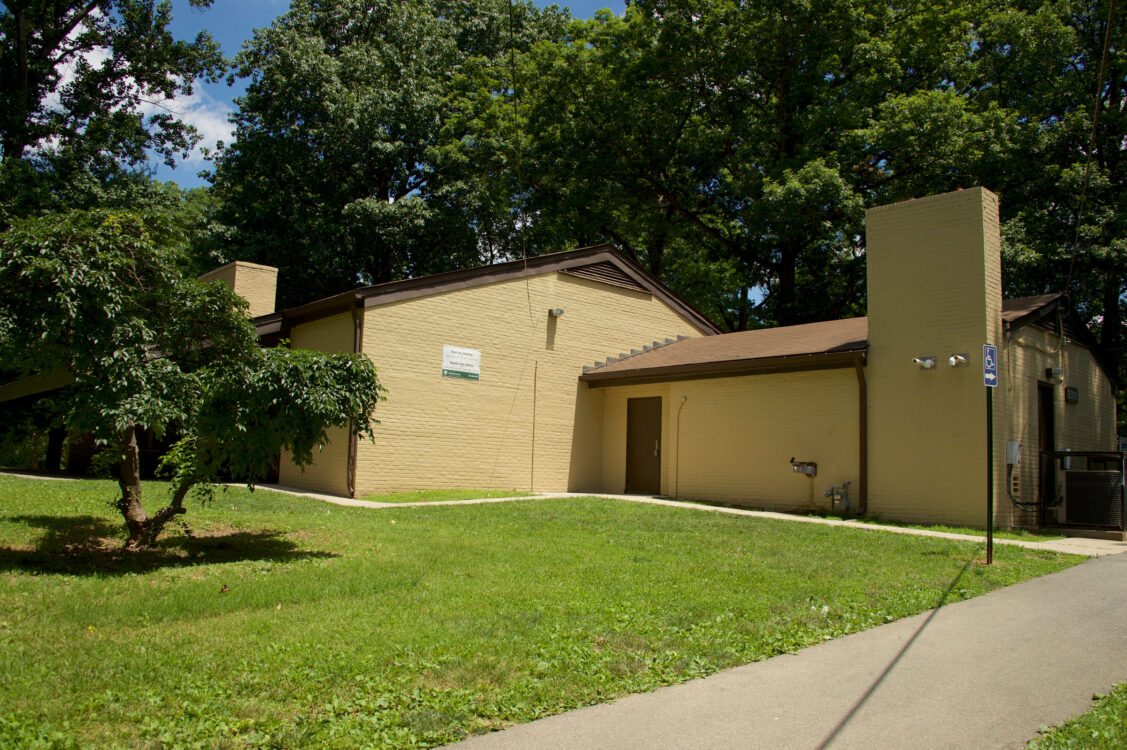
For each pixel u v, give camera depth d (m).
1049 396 14.78
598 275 19.55
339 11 33.81
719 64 24.89
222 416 7.78
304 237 31.38
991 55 25.50
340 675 4.55
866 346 13.91
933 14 24.48
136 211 7.82
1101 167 23.20
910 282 13.55
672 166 28.83
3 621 5.34
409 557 8.38
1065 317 15.53
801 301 28.83
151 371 7.05
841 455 14.27
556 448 18.30
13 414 29.41
